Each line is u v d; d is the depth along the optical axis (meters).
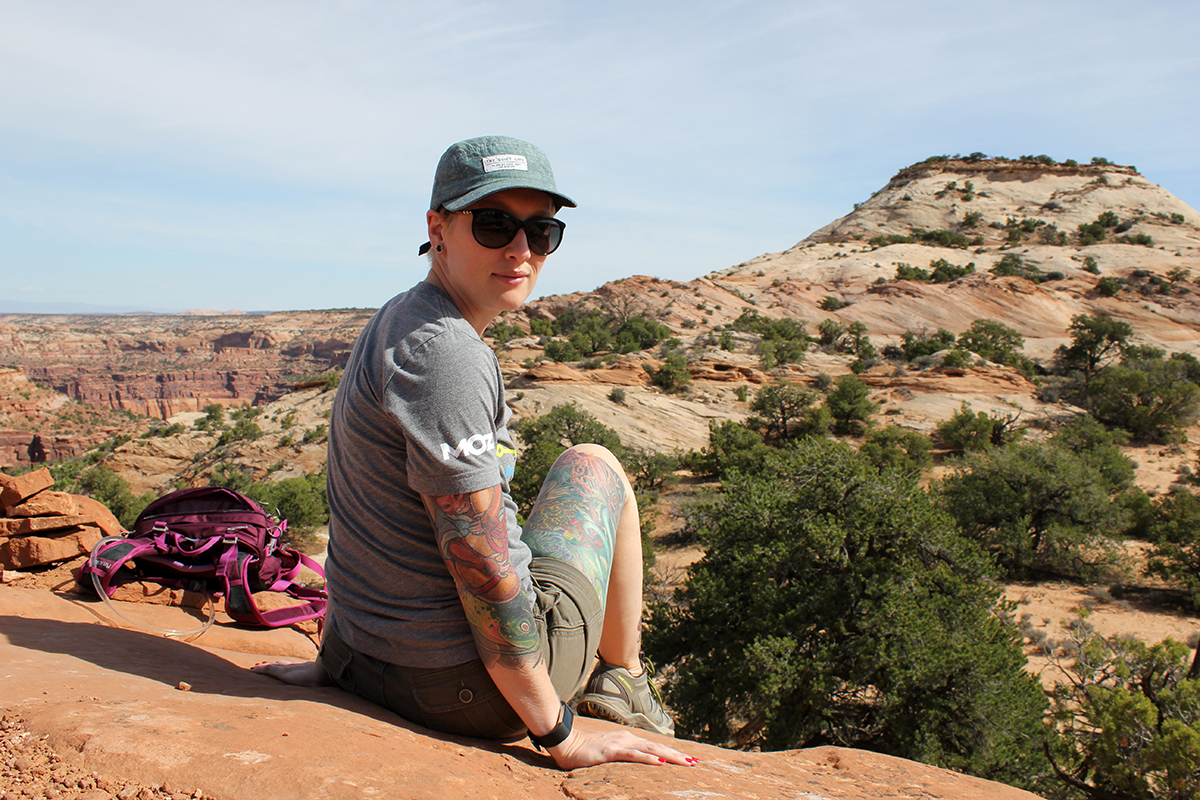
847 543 15.60
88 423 181.25
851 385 60.94
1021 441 53.47
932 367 74.25
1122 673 12.73
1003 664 13.34
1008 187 174.38
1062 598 28.86
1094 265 127.25
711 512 17.44
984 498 32.75
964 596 14.92
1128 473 45.41
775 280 132.25
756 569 15.31
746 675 13.41
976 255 141.38
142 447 68.19
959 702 13.02
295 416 69.81
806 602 14.49
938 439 57.59
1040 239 146.25
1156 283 120.06
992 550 33.34
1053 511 32.66
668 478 46.66
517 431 51.31
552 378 65.56
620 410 60.00
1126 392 61.00
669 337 95.19
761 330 98.75
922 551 15.74
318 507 35.25
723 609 15.12
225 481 53.44
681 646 15.76
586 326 107.12
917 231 158.25
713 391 67.69
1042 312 110.62
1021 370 86.12
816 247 163.25
